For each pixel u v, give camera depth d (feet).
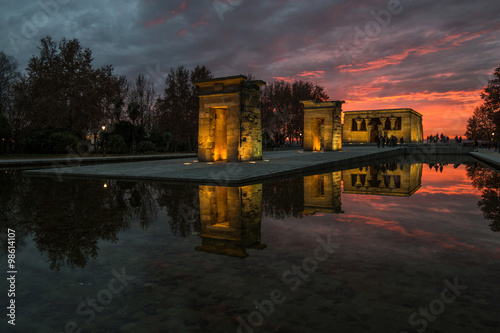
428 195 26.91
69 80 113.19
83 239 14.07
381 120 165.58
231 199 24.56
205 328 6.88
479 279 9.36
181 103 138.92
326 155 81.35
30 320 7.36
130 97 160.97
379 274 9.73
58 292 8.86
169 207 21.47
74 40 115.14
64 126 115.75
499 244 12.84
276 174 40.60
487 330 6.71
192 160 68.80
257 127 63.52
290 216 18.62
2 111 119.96
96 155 102.53
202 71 139.85
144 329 6.89
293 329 6.77
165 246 12.89
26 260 11.48
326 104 107.24
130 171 44.73
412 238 13.76
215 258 11.34
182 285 9.09
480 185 34.04
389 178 41.29
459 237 13.88
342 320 7.13
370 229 15.35
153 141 138.82
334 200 24.26
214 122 62.85
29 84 109.70
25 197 25.84
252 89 61.21
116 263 10.98
